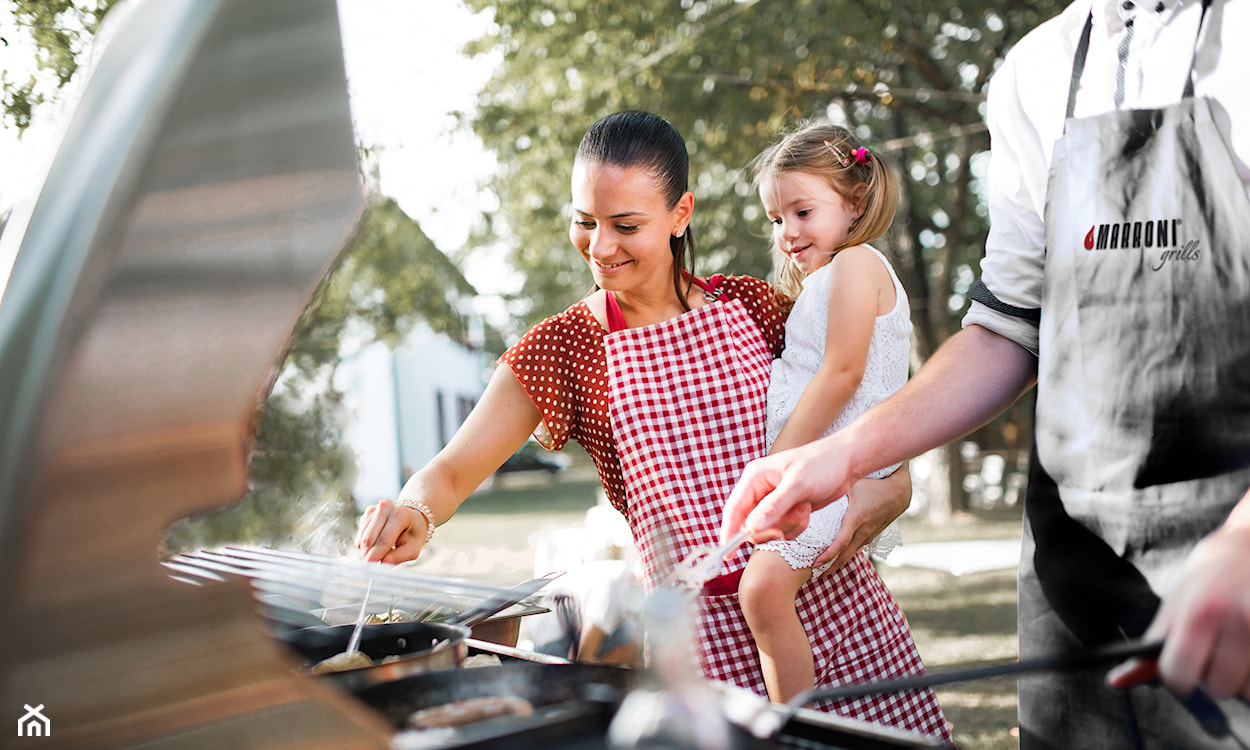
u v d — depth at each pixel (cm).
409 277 1041
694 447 154
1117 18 120
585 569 117
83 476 58
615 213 148
